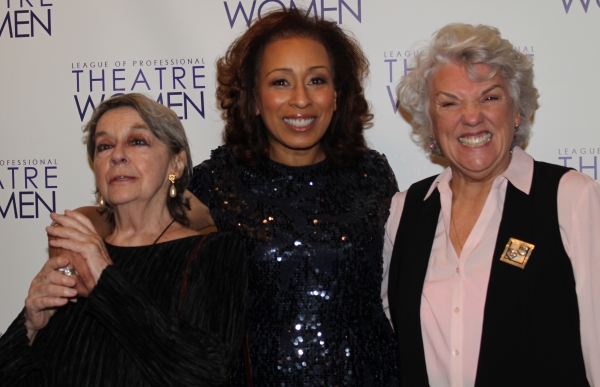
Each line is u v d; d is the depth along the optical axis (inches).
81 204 92.3
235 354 55.5
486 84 60.6
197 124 90.9
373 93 88.9
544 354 56.6
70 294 52.4
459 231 65.2
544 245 58.4
